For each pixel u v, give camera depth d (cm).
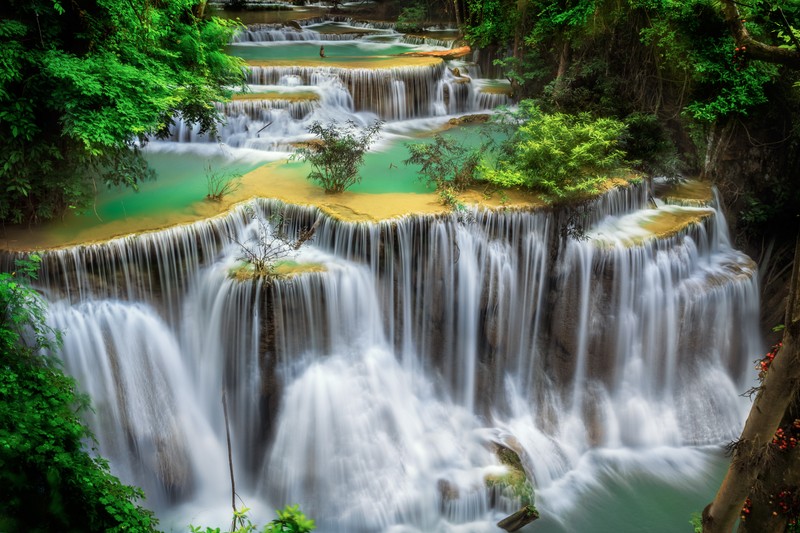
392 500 1212
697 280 1531
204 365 1259
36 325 1094
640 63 1855
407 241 1307
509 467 1274
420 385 1381
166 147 1770
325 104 2042
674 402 1508
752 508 905
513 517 1197
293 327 1227
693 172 1855
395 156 1786
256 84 2133
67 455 897
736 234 1845
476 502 1215
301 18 3556
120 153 1291
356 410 1263
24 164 1168
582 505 1280
